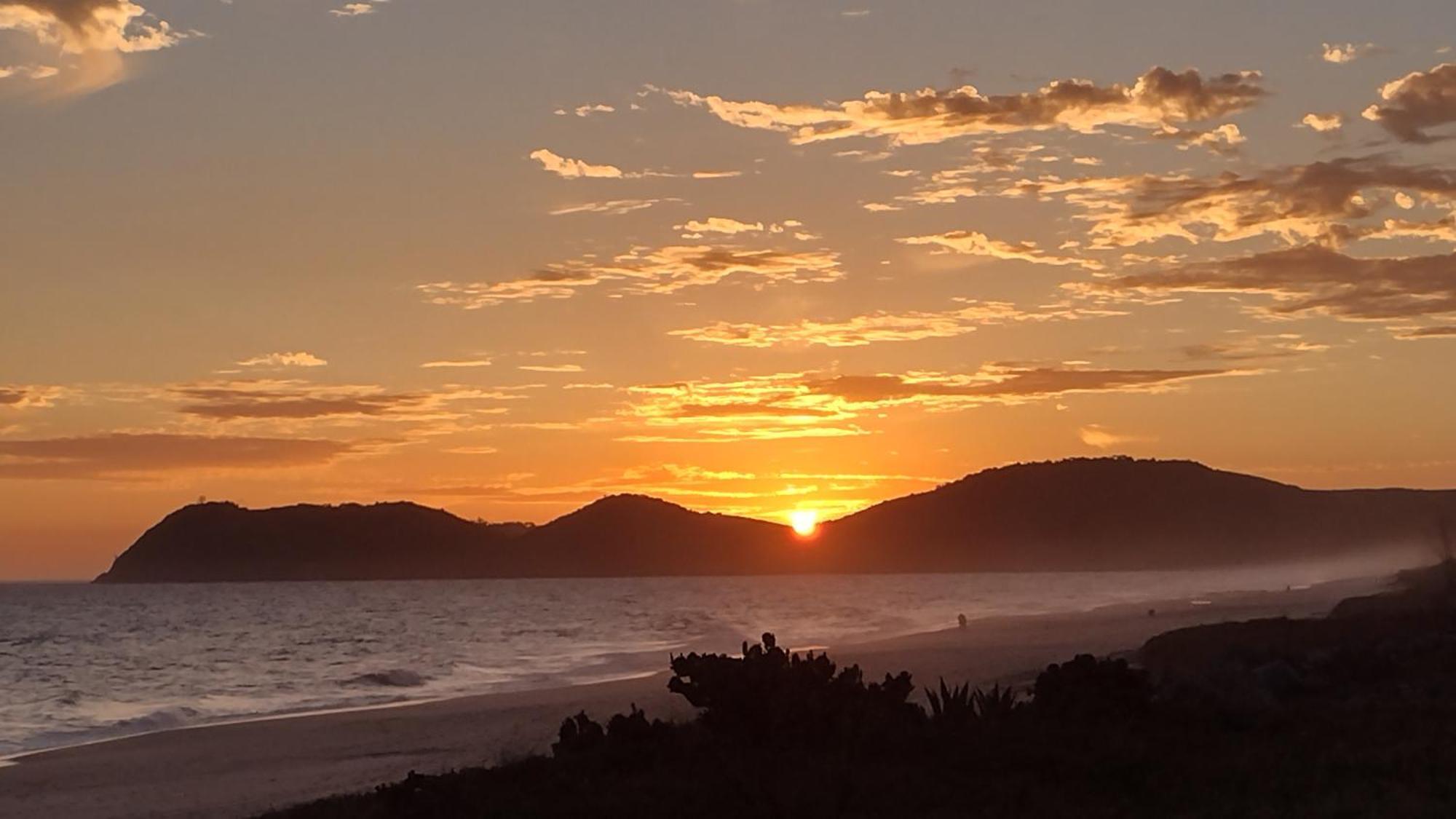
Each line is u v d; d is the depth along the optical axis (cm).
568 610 12825
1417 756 1510
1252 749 1617
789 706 1850
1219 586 15512
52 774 2634
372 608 14188
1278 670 2347
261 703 4241
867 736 1739
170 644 7994
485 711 3472
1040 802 1370
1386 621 3662
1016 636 5703
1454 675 2445
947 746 1695
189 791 2323
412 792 1584
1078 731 1733
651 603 14550
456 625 10169
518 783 1609
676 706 3284
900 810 1363
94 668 6178
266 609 14050
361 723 3334
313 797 2153
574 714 3238
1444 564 7219
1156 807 1326
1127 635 5459
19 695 4766
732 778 1527
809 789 1452
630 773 1666
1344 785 1384
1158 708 1902
